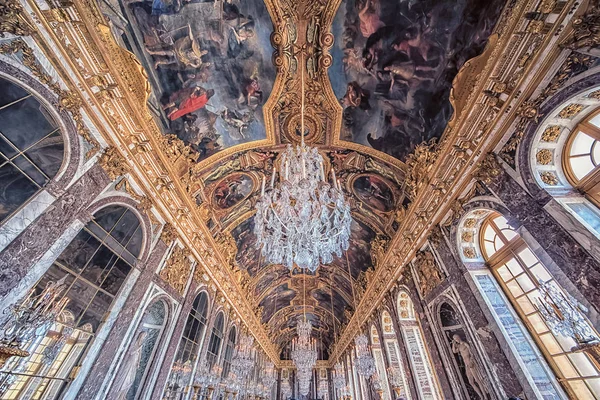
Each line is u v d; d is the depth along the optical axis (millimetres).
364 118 9859
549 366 6000
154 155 8070
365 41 7781
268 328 27688
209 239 11844
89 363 5703
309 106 9938
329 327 31938
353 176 12266
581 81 4582
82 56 5566
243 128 10250
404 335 11703
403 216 11484
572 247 4809
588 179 5211
